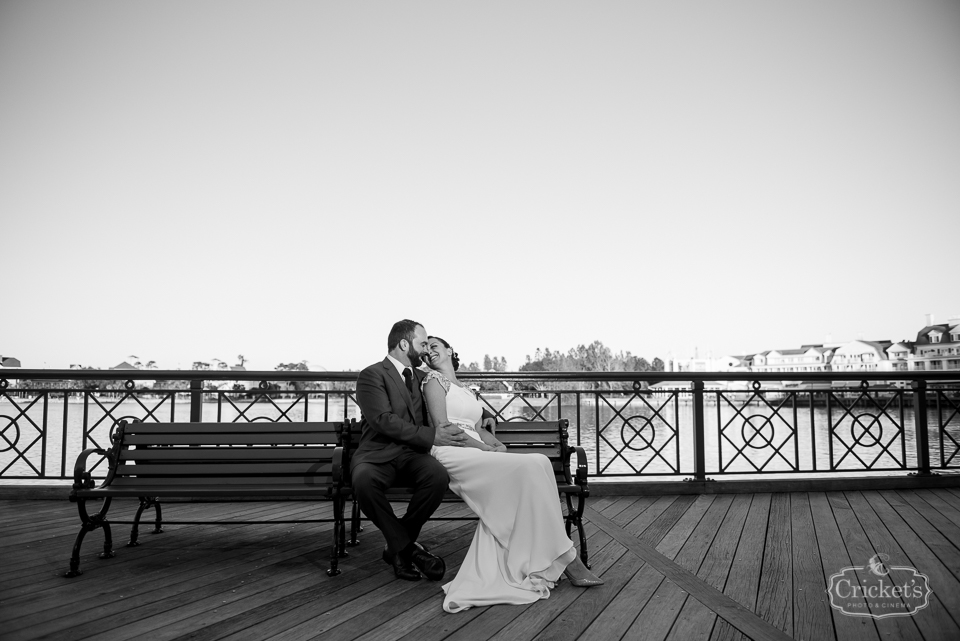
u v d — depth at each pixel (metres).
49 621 2.48
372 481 3.09
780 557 3.45
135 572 3.15
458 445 3.31
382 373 3.45
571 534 3.96
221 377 5.04
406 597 2.80
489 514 2.98
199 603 2.70
